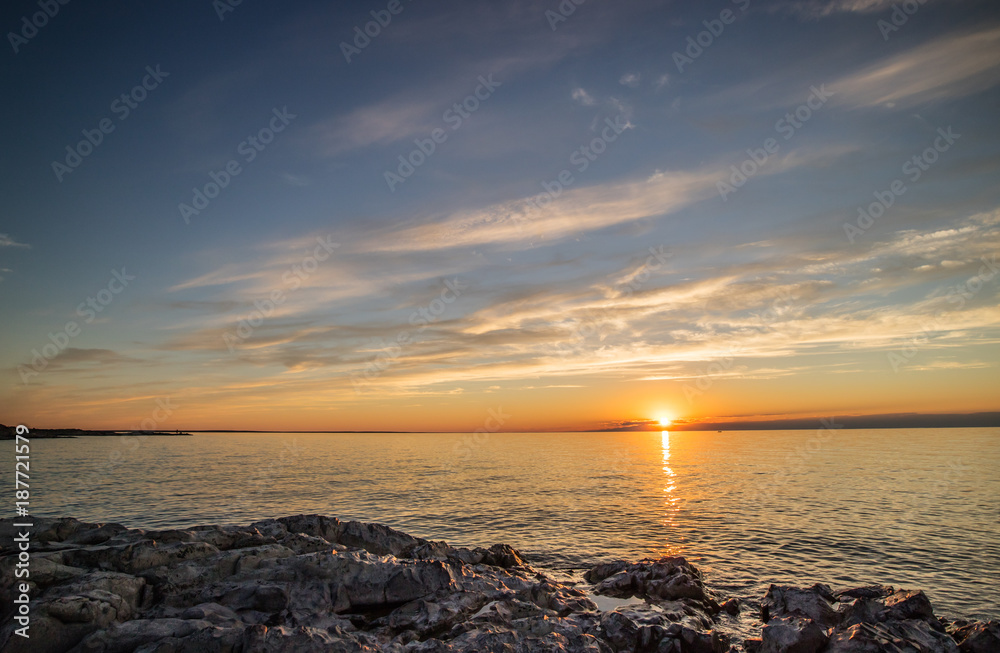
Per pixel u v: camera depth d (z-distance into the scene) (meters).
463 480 64.25
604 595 20.47
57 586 14.95
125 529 21.81
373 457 113.75
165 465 84.81
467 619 16.56
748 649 15.29
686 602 19.25
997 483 56.81
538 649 13.67
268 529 23.80
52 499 45.91
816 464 85.50
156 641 13.02
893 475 66.38
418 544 25.12
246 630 13.12
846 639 13.86
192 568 17.77
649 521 37.31
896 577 24.08
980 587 22.59
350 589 17.88
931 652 13.84
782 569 25.44
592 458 110.81
